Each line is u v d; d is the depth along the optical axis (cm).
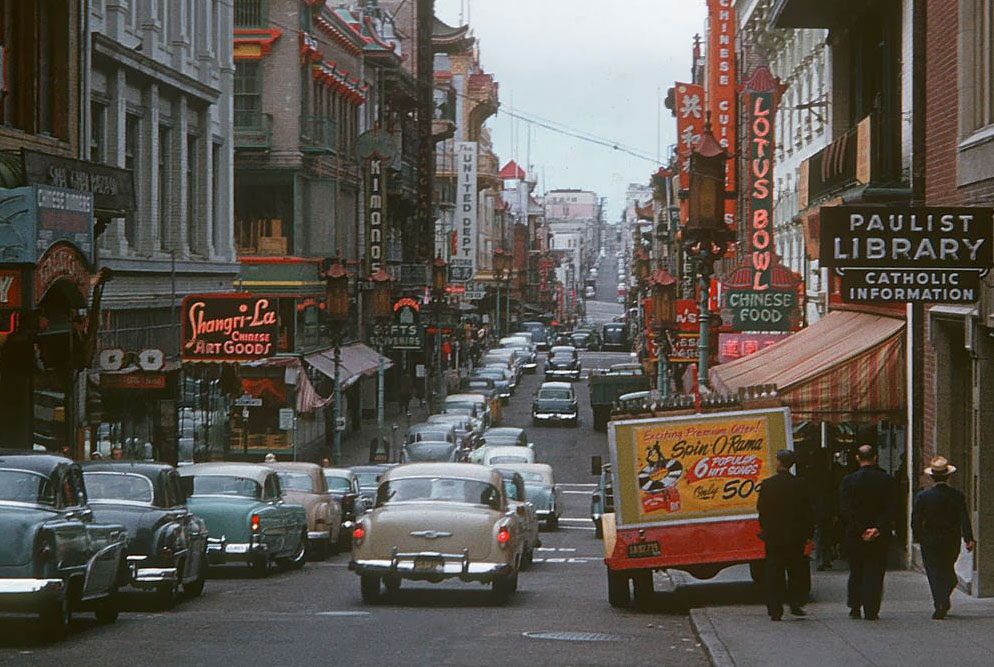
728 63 6612
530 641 1723
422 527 2252
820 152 3544
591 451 7581
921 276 2152
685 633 1875
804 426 3073
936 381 2605
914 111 2756
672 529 2184
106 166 3200
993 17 2366
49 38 3678
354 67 8638
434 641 1700
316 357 6744
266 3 7212
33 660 1506
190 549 2258
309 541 3303
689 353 6097
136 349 4612
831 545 2869
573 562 3478
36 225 2719
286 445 5606
